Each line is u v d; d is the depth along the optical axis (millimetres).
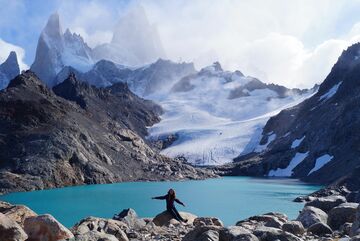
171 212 30172
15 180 114250
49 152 132125
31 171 121938
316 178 159125
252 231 18375
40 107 154250
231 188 122312
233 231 18094
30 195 99500
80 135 153125
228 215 61812
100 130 180125
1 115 145125
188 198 90750
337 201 31609
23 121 144750
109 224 24047
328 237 20688
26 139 135250
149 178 159500
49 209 71312
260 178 186875
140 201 84062
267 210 67938
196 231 19453
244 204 77750
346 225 22141
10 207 25016
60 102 184875
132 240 22391
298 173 186750
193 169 190875
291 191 111375
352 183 88938
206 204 78000
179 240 22000
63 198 91375
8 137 134375
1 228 17266
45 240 18422
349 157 157125
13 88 169875
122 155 169250
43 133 140000
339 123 188875
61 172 128000
